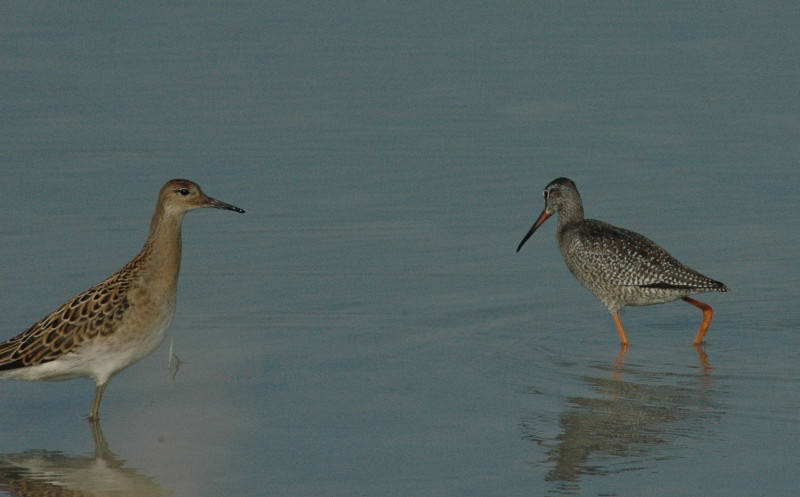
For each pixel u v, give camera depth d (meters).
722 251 18.19
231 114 25.03
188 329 15.37
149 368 14.18
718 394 13.22
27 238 18.45
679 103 25.55
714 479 11.05
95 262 17.44
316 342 14.92
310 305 16.17
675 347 14.97
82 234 18.64
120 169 21.70
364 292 16.67
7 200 20.14
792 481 10.98
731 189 20.78
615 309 15.76
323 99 26.06
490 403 13.00
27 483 11.16
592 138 23.50
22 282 16.66
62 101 25.69
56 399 13.34
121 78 27.45
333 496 10.83
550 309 16.25
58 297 16.09
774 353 14.62
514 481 11.07
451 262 17.91
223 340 15.01
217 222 19.66
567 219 16.78
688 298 15.34
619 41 30.50
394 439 12.06
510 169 21.91
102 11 33.66
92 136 23.53
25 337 12.42
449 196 20.62
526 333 15.36
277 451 11.79
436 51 29.80
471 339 15.07
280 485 11.04
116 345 12.48
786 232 18.89
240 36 31.23
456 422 12.51
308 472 11.32
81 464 11.54
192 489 10.97
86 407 13.09
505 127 24.23
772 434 12.05
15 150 22.66
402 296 16.55
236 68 28.34
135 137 23.48
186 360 14.38
